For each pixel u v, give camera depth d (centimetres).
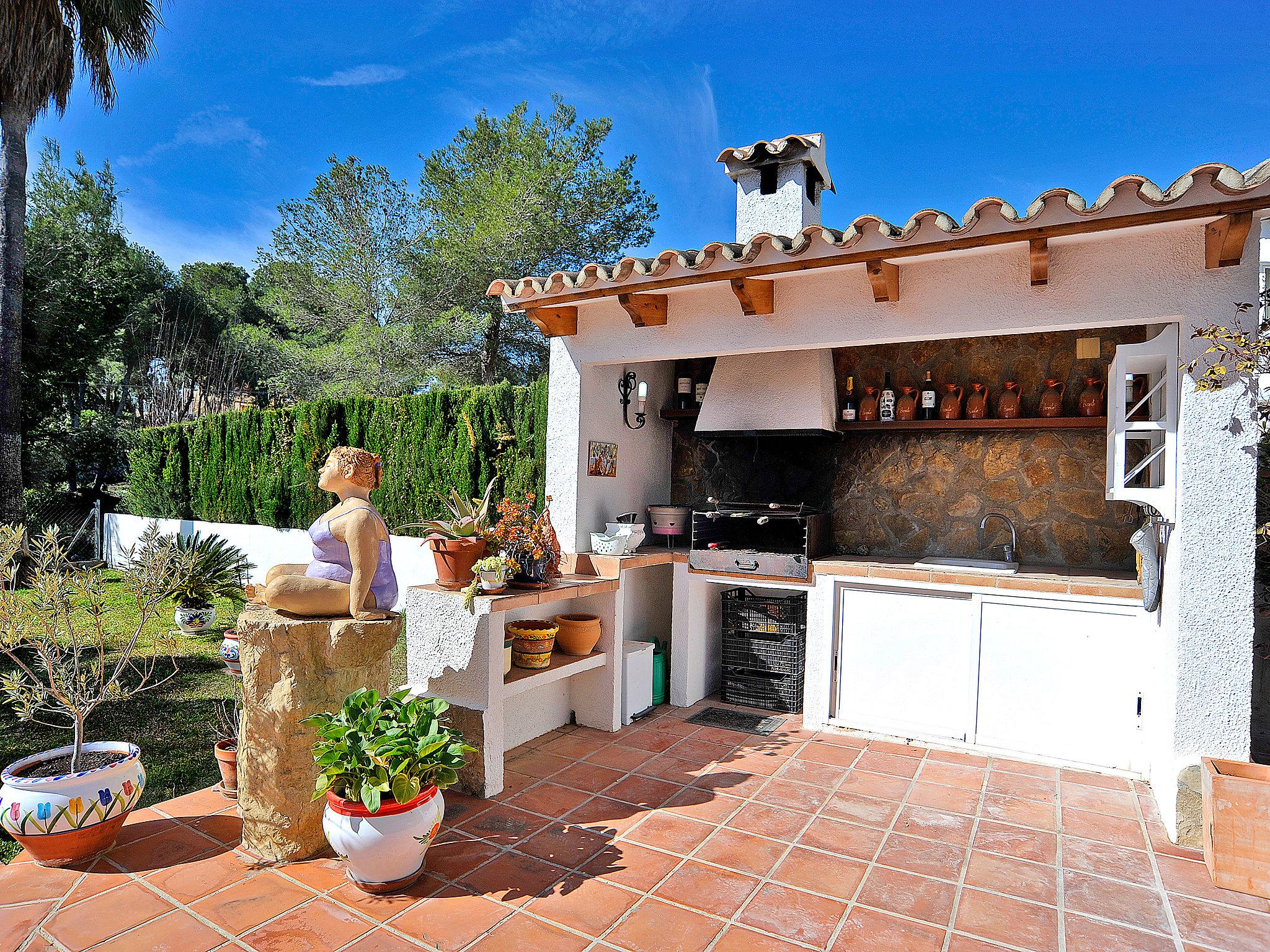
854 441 605
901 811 395
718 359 592
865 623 519
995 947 275
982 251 396
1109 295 379
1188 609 357
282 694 330
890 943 278
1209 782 328
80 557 1426
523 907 299
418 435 861
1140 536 401
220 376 2050
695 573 577
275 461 1062
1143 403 429
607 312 539
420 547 842
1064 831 373
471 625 419
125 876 318
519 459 766
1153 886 321
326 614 349
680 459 680
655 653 598
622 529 533
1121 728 444
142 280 1797
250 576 1002
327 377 1541
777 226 580
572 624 510
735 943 276
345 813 297
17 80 999
